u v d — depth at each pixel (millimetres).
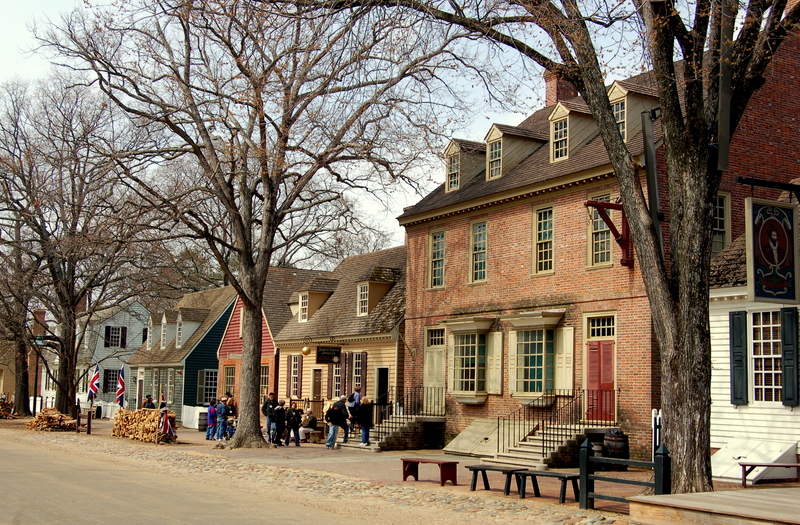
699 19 13320
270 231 28000
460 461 22766
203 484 16688
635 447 20625
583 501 13562
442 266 28906
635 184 13961
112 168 25891
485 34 16094
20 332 38250
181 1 22109
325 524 11656
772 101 22906
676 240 13414
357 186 27906
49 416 36469
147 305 47250
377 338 31500
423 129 23750
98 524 10945
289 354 38688
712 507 9148
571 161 23984
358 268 38125
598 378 21969
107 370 60969
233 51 23641
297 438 28578
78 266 43094
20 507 12414
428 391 28656
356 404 27234
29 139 38031
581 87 15031
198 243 37844
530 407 24016
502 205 26078
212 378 47812
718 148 13156
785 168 22828
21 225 40312
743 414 18250
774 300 13586
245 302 27375
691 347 12836
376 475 18672
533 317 23719
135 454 24266
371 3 16594
